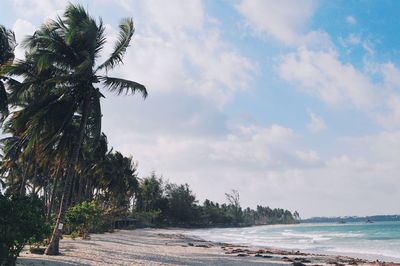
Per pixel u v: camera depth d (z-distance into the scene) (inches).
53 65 628.4
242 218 6727.4
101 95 635.5
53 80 570.3
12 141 1142.3
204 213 5206.7
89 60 550.9
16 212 356.5
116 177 2025.1
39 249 566.6
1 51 750.5
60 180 1595.7
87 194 1771.7
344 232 3132.4
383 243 1622.8
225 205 7047.2
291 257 943.0
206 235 2659.9
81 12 622.5
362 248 1403.8
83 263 474.6
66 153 715.4
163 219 4151.1
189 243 1296.8
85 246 743.7
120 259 566.9
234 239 2100.1
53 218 988.6
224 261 717.9
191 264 605.3
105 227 1573.6
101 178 1855.3
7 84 756.6
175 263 594.9
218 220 5615.2
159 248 951.0
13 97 655.1
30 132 612.7
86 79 606.5
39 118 578.2
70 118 631.2
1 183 1861.5
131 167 2252.7
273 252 1074.7
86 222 987.3
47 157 735.1
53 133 610.5
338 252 1244.5
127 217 2881.4
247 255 882.1
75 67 620.7
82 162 1248.2
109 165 1872.5
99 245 810.2
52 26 609.0
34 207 386.3
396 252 1208.2
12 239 343.3
